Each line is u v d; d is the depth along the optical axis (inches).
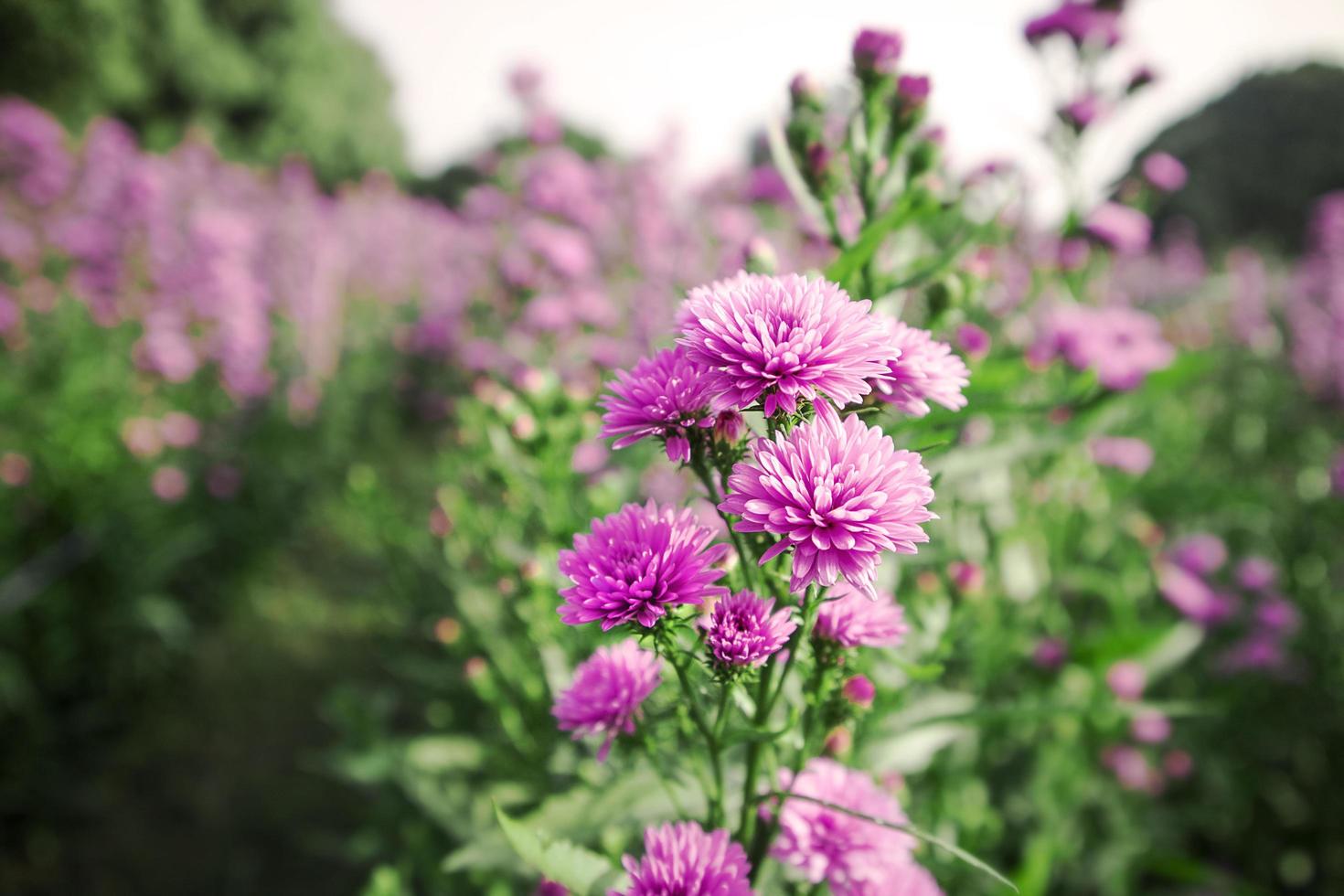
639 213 36.7
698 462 7.7
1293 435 36.2
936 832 16.4
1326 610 27.5
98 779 27.9
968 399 11.6
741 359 6.8
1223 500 26.2
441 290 57.5
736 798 9.8
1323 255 40.9
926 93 11.4
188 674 32.5
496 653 17.4
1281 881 24.7
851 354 6.8
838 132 14.6
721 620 7.4
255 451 40.5
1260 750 26.1
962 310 13.0
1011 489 21.5
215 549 37.0
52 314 39.6
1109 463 24.1
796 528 6.6
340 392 50.0
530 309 26.7
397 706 29.3
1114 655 18.7
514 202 35.7
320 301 49.6
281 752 29.6
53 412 33.0
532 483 15.5
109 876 25.2
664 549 7.1
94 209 45.3
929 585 13.9
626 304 31.8
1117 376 16.6
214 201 56.2
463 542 19.0
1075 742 20.6
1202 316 45.0
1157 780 22.7
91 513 30.1
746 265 12.0
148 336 39.3
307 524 42.9
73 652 28.5
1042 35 18.3
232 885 25.2
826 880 8.9
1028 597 19.8
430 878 18.0
